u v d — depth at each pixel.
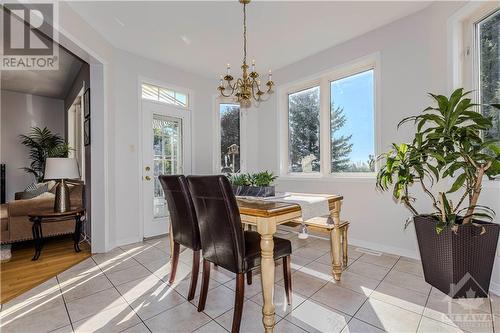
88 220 3.43
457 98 1.82
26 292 2.08
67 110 5.22
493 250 1.84
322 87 3.56
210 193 1.56
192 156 4.10
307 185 3.68
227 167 4.41
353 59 3.15
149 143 3.64
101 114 3.02
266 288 1.53
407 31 2.70
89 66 3.18
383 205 2.92
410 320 1.65
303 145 3.91
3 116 5.07
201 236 1.77
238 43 3.21
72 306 1.87
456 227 1.84
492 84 2.07
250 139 4.43
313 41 3.20
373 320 1.66
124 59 3.36
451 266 1.87
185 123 4.06
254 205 1.79
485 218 2.01
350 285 2.13
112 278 2.33
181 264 2.67
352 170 3.30
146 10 2.50
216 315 1.75
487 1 2.03
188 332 1.57
